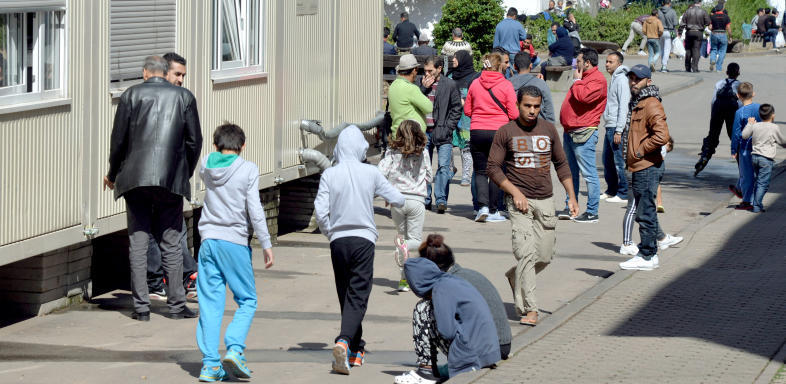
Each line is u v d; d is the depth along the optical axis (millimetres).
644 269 39031
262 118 43000
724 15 134375
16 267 32250
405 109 46094
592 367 26281
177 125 31312
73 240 32562
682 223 49781
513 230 31656
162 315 33031
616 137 53938
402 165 36438
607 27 156250
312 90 47219
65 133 31875
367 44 53094
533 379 25109
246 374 25984
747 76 129250
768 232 45656
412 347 30172
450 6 115438
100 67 33406
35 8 30281
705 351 27875
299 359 28516
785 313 32188
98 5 33062
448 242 45219
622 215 52219
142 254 32000
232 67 41031
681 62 149250
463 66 59344
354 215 27438
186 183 31797
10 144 29484
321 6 47688
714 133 65000
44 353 28375
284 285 37562
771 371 25703
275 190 45594
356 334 27719
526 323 31781
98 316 32625
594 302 34094
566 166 32312
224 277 26812
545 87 50656
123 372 26766
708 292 35250
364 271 27391
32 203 30562
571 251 43562
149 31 35812
